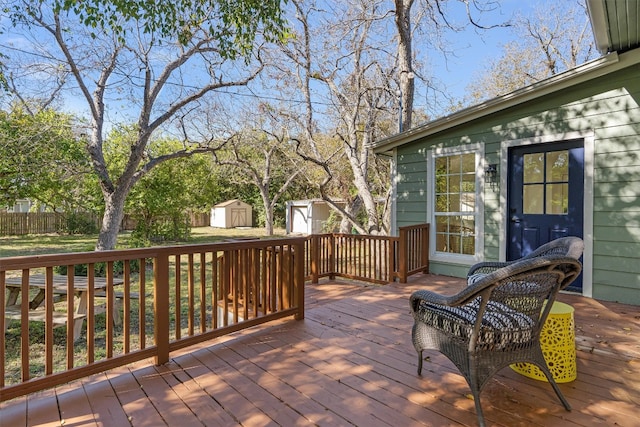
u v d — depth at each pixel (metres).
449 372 2.33
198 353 2.68
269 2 5.03
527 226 4.69
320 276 5.59
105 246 8.60
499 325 1.84
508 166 4.83
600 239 4.06
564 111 4.32
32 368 3.33
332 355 2.63
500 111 4.87
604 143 4.03
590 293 4.13
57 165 7.72
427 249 5.63
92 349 2.17
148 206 11.10
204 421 1.84
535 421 1.79
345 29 9.84
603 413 1.85
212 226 23.86
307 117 11.36
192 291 2.65
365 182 10.77
